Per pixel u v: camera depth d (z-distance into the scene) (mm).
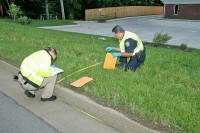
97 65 6926
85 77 5883
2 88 6035
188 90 5332
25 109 4980
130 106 4527
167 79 6062
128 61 6938
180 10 35125
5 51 8555
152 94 4973
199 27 26609
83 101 4938
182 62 7766
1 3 36438
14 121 4527
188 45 16375
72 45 9852
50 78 5230
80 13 43656
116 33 5883
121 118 4273
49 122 4508
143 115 4266
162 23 31156
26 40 10664
